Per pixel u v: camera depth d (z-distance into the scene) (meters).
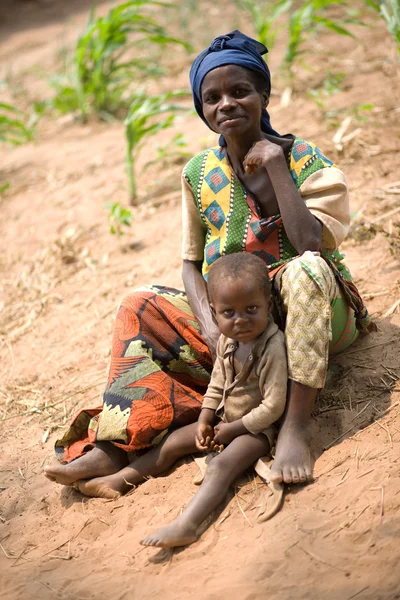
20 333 4.32
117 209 4.80
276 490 2.62
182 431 2.93
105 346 4.02
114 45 6.70
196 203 3.08
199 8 9.48
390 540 2.35
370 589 2.21
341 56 6.75
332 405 3.01
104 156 6.06
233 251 3.01
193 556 2.50
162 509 2.74
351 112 5.51
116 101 7.05
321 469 2.71
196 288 3.11
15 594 2.53
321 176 2.86
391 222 4.24
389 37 6.94
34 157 6.38
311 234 2.78
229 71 2.80
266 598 2.26
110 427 2.92
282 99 6.02
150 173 5.57
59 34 10.31
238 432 2.74
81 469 2.90
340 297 2.97
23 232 5.30
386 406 2.94
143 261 4.64
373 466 2.65
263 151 2.82
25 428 3.53
